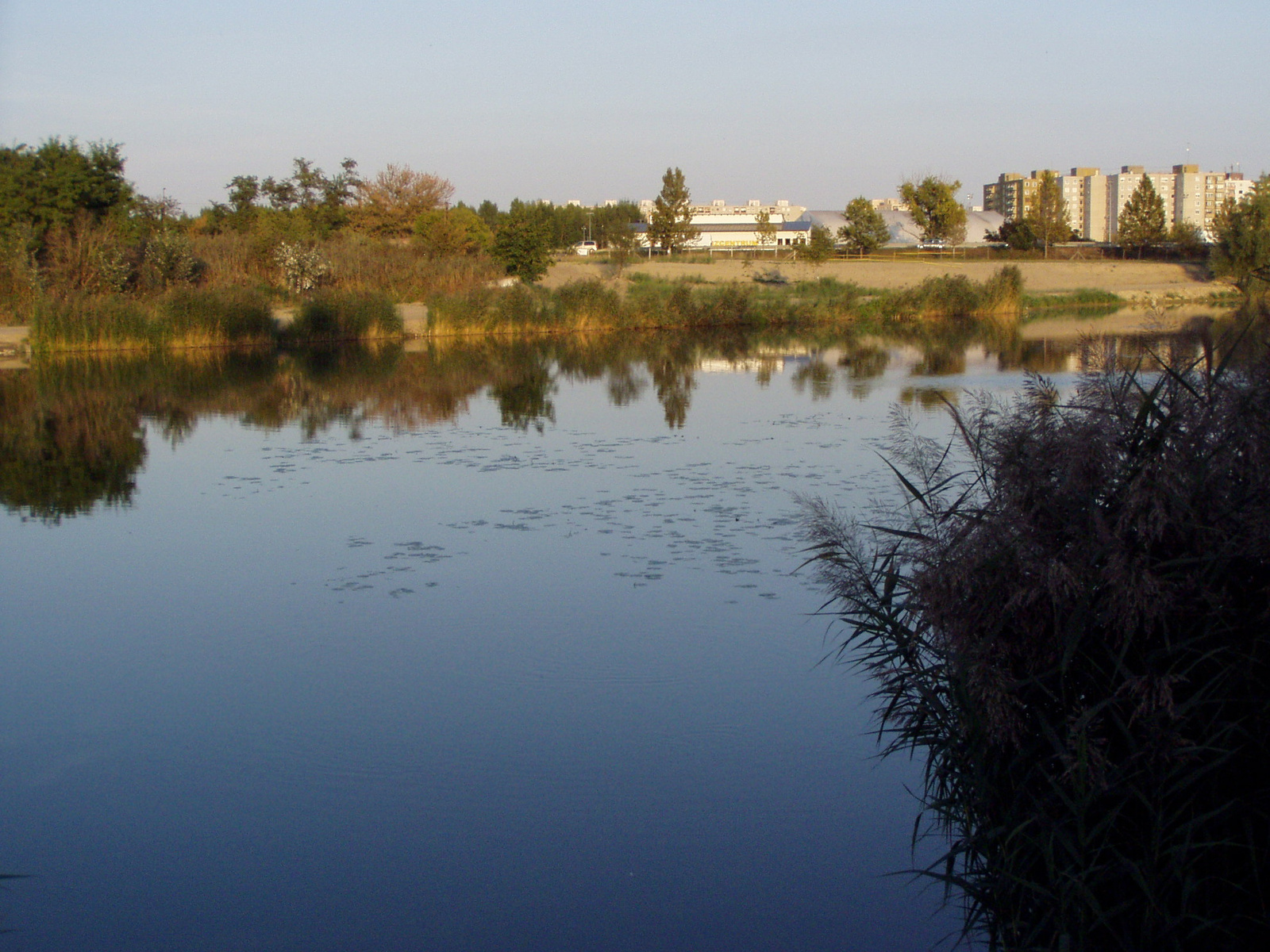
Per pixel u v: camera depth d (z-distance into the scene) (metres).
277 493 11.80
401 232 57.53
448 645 7.14
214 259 37.72
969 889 4.43
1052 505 4.22
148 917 4.45
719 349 28.92
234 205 57.28
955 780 5.00
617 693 6.32
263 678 6.71
